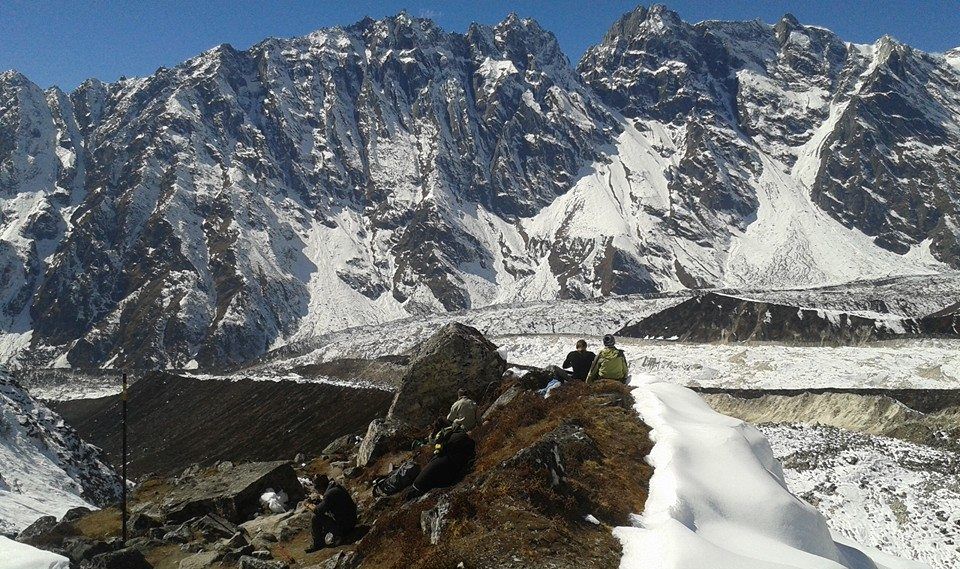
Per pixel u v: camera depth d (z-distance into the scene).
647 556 12.91
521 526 13.56
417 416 26.22
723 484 16.38
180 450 97.94
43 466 44.38
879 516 44.00
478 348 26.94
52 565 15.66
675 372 120.25
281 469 21.66
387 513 17.12
